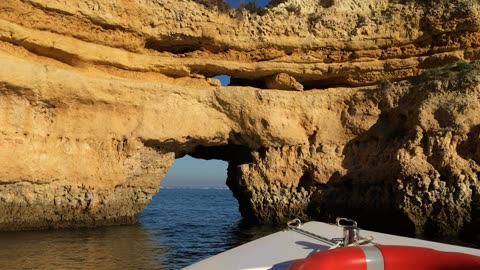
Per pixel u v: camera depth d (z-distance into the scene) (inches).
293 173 984.3
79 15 838.5
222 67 997.8
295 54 1036.5
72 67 856.3
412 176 831.7
